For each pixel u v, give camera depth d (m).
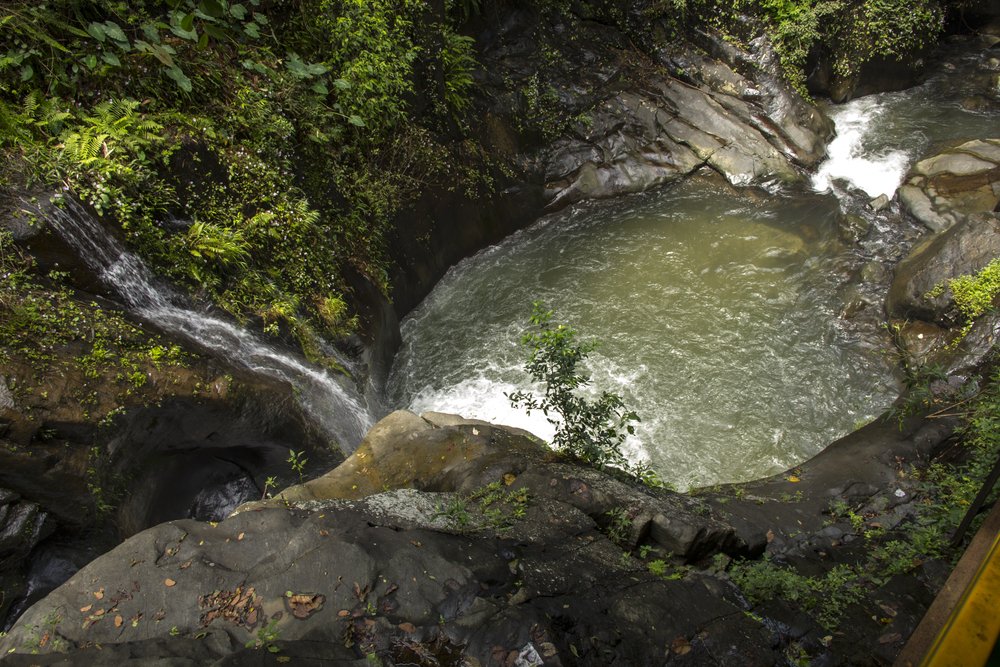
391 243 9.15
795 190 11.76
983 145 11.10
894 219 10.64
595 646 3.61
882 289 9.50
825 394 8.52
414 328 9.77
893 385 8.46
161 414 5.60
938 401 7.11
